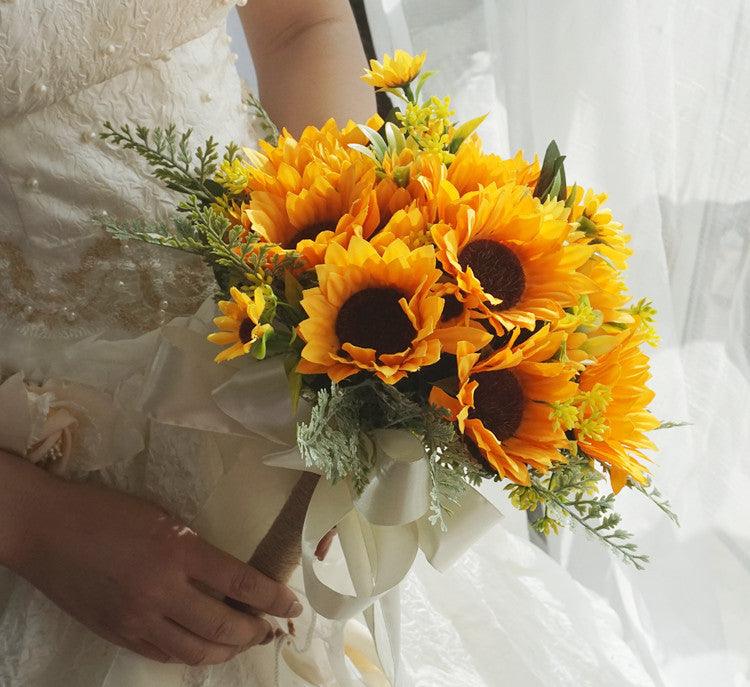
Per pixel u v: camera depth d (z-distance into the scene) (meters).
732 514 1.30
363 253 0.56
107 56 0.72
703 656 1.29
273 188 0.65
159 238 0.63
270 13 1.00
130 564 0.71
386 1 1.38
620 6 1.17
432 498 0.57
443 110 0.68
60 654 0.77
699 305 1.27
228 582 0.72
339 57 1.00
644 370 0.61
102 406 0.76
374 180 0.62
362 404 0.60
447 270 0.57
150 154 0.68
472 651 0.88
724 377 1.28
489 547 0.97
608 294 0.63
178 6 0.75
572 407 0.57
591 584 1.33
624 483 0.64
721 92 1.21
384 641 0.74
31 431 0.73
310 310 0.56
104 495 0.74
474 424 0.56
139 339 0.76
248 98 0.86
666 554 1.28
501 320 0.56
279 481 0.80
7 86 0.69
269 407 0.65
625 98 1.19
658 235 1.22
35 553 0.71
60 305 0.76
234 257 0.60
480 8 1.32
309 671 0.81
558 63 1.23
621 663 0.97
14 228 0.74
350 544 0.68
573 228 0.64
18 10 0.67
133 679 0.74
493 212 0.59
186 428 0.77
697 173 1.24
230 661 0.78
